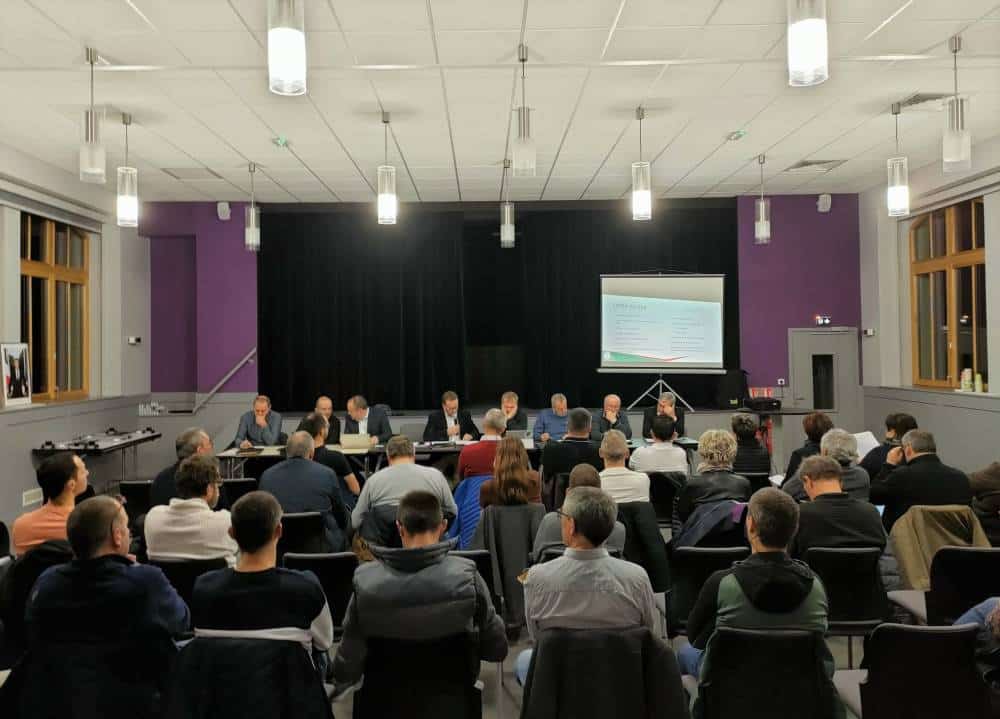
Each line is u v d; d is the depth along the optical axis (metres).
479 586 2.17
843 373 9.29
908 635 2.08
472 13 4.07
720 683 2.07
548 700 1.93
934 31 4.37
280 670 1.96
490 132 6.35
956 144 4.55
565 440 5.00
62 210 7.85
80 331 8.64
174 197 9.02
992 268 6.99
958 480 3.78
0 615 2.76
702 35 4.40
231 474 6.95
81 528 2.14
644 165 5.50
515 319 10.93
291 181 8.20
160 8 3.96
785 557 2.17
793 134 6.54
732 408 9.23
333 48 4.52
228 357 9.32
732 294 10.21
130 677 2.15
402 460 3.96
